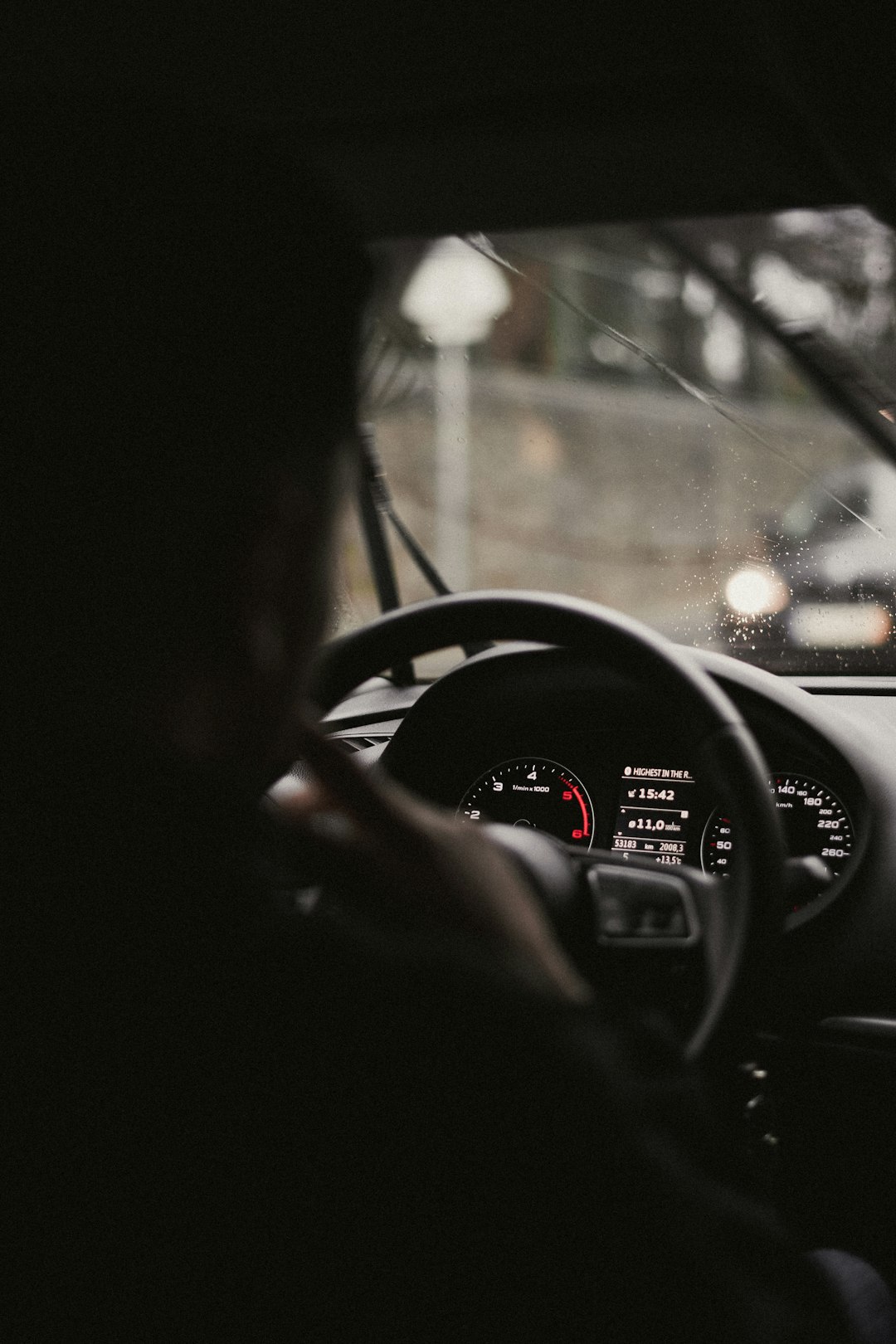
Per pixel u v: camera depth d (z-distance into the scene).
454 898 0.73
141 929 0.50
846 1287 1.31
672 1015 1.13
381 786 0.76
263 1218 0.48
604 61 1.35
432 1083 0.49
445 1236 0.48
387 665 1.26
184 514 0.50
